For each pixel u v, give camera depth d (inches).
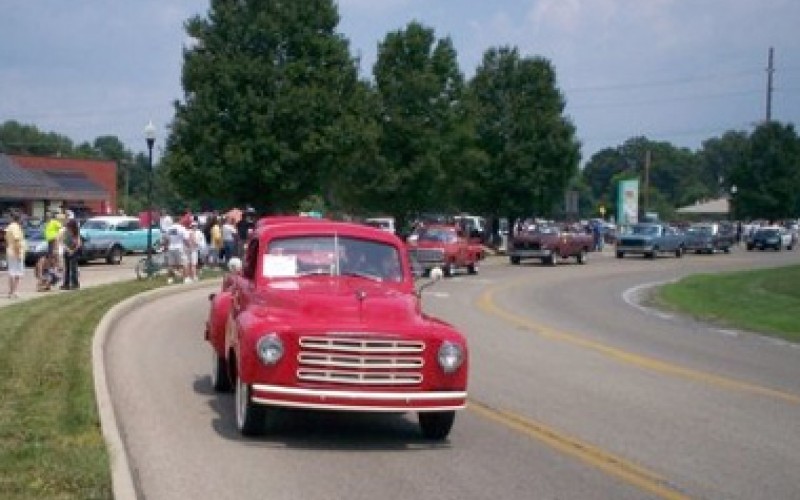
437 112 1855.3
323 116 1467.8
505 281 1444.4
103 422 360.2
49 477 277.9
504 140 2170.3
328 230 416.8
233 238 1363.2
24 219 1926.7
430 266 1508.4
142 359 573.9
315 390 339.0
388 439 375.9
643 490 309.1
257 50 1472.7
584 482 317.7
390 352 342.6
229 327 421.1
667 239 2325.3
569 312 998.4
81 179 3275.1
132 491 274.7
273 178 1457.9
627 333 813.9
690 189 7785.4
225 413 417.7
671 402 478.0
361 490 300.8
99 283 1155.3
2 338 572.7
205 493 293.6
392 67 1870.1
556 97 2193.7
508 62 2176.4
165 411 420.2
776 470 339.9
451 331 355.3
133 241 1669.5
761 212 3459.6
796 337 815.7
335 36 1505.9
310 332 339.9
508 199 2175.2
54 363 490.6
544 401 470.9
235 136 1456.7
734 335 823.7
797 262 2202.3
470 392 490.9
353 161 1771.7
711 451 368.2
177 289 1070.4
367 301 367.6
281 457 341.4
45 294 953.5
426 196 1899.6
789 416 448.5
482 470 331.0
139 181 6604.3
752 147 3464.6
